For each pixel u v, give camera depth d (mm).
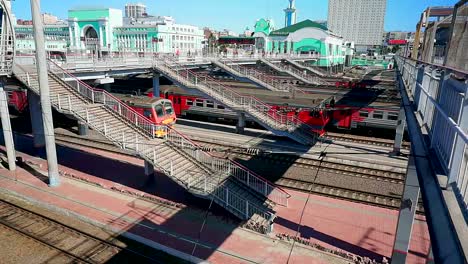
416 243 13523
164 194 17609
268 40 84125
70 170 20656
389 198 17172
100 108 19141
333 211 16031
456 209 3773
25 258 12266
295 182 19125
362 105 28594
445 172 4879
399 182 19047
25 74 18609
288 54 68375
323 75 61312
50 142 17391
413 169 10078
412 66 13352
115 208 15805
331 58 83500
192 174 16766
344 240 13734
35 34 15797
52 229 14148
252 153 23609
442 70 6004
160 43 78312
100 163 21906
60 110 17906
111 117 18828
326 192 17891
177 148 18547
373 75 64875
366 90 35156
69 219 14938
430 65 8062
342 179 19453
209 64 39406
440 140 5453
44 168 20719
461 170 4223
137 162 22188
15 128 29469
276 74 53844
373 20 158125
